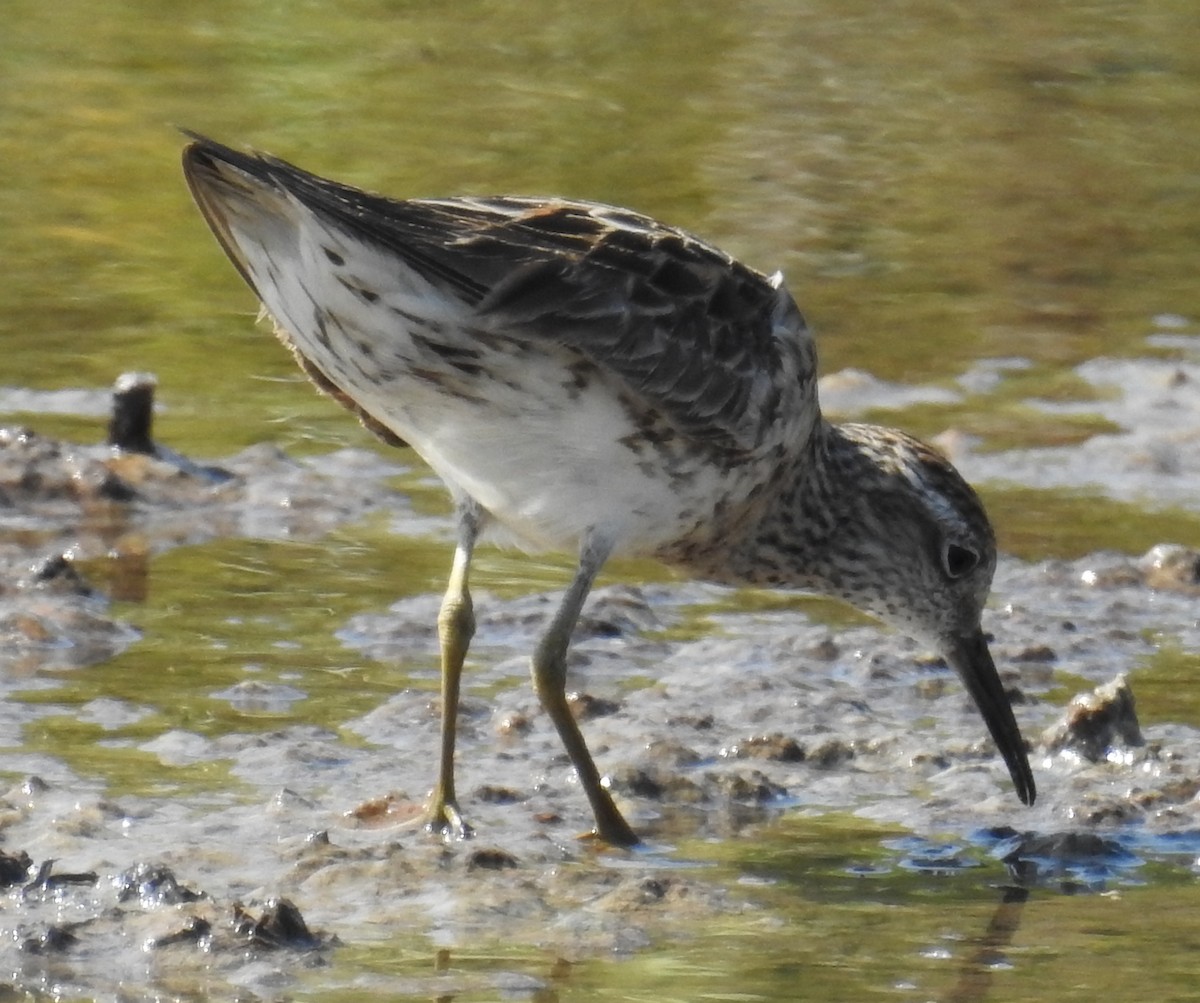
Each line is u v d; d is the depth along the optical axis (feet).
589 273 32.24
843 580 37.47
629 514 33.78
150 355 54.19
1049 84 80.33
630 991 25.72
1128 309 60.44
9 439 46.37
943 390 54.19
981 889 29.66
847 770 34.53
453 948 26.89
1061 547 45.29
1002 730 34.58
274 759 33.47
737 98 77.46
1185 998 25.77
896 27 87.25
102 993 25.20
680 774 33.47
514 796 32.83
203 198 31.32
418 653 38.73
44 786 31.71
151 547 43.27
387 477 47.93
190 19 83.56
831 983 26.11
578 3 88.94
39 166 67.15
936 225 66.08
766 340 34.81
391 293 30.96
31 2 84.58
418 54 80.79
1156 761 34.68
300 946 26.63
